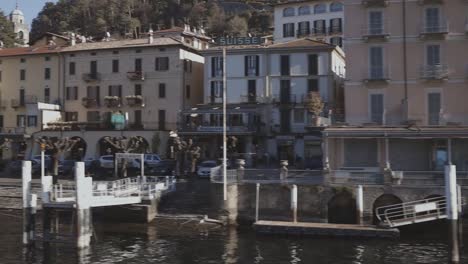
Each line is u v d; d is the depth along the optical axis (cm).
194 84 7025
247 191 3731
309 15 8869
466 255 2806
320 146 6091
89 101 7006
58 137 6694
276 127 6259
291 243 3111
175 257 2833
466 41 4341
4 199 4578
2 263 2728
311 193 3628
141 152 6084
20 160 6269
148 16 13962
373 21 4494
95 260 2783
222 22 12888
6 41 12712
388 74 4431
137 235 3394
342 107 6544
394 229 3198
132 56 6888
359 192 3450
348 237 3222
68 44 7762
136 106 6838
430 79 4347
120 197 3644
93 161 5656
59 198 3284
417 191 3494
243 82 6406
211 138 6241
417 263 2653
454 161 4169
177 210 3956
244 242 3155
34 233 3158
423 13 4422
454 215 2645
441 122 4319
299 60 6259
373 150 4247
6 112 7450
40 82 7300
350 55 4528
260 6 14412
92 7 13438
